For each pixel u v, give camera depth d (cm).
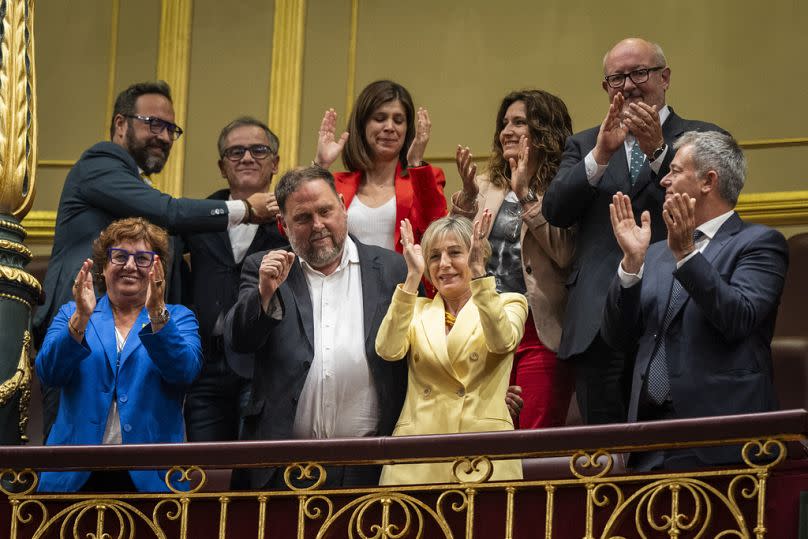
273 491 1221
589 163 1429
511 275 1513
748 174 1900
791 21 1930
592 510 1150
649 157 1416
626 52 1477
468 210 1523
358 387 1303
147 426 1324
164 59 2106
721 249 1251
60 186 2086
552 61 2000
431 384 1277
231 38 2103
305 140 2053
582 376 1407
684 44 1962
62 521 1260
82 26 2138
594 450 1157
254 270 1361
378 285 1341
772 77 1920
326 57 2072
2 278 1395
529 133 1560
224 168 1664
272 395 1295
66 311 1366
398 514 1206
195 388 1545
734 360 1206
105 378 1336
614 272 1408
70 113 2111
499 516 1183
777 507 1120
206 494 1233
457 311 1309
